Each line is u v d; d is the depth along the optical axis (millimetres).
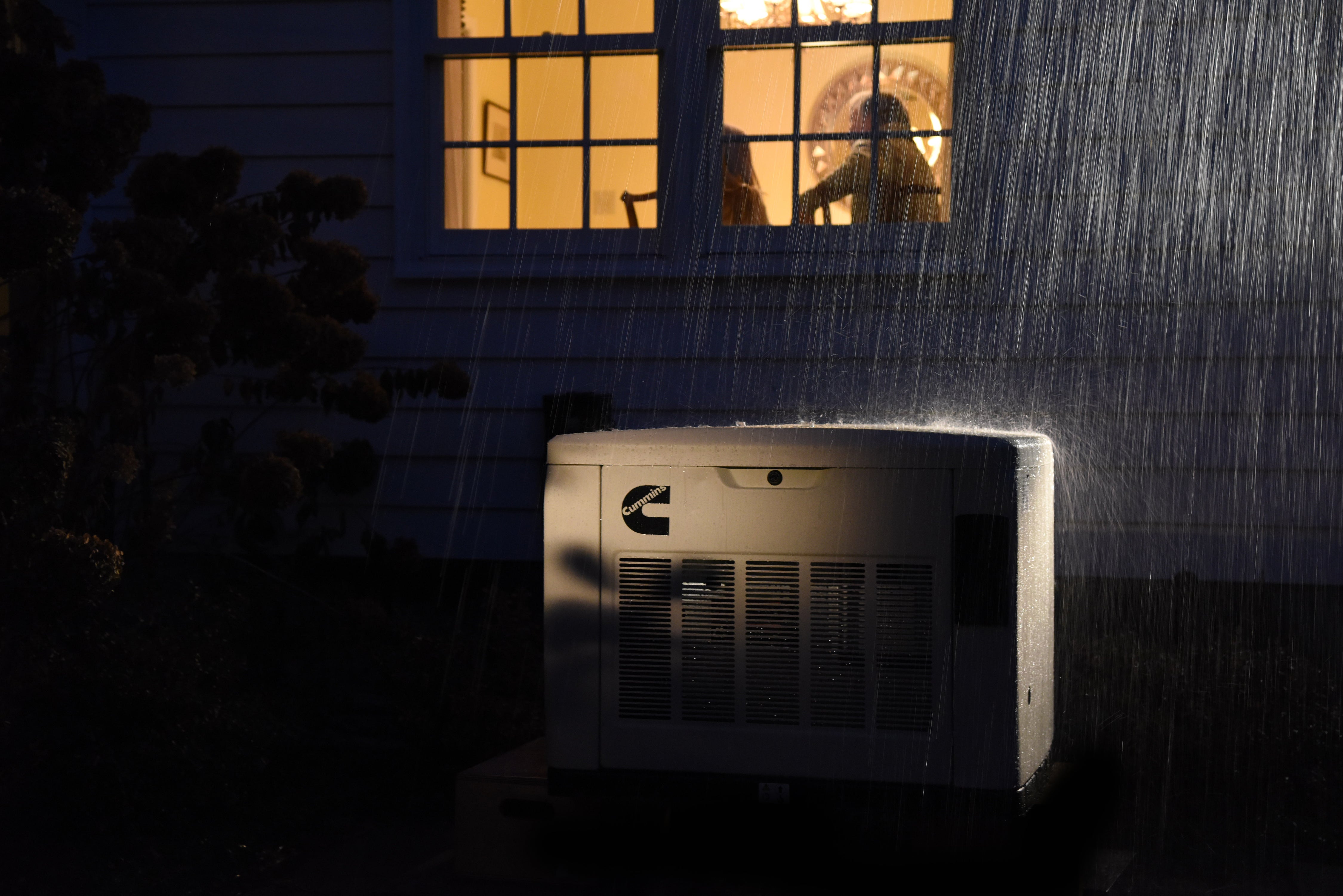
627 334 5559
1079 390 5250
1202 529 5156
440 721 3689
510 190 5715
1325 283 5055
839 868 2438
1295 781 3426
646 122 5617
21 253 3143
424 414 5645
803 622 2393
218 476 4391
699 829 2521
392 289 5684
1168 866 3010
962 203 5332
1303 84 5043
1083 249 5234
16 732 3094
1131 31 5160
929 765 2340
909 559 2336
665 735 2463
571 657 2500
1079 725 3643
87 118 3842
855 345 5434
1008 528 2285
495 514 5602
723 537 2420
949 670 2322
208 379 5656
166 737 3146
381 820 3318
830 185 5523
